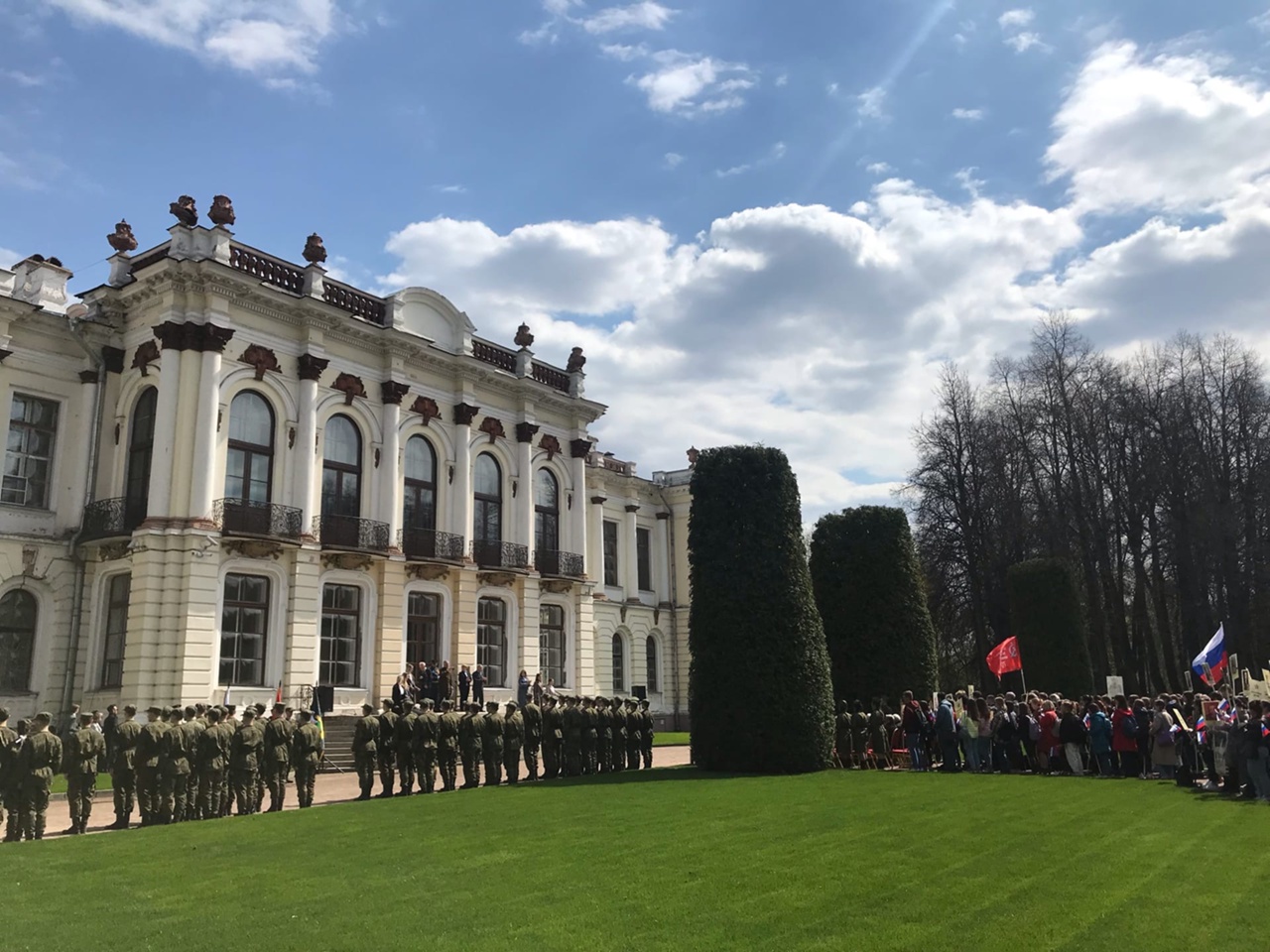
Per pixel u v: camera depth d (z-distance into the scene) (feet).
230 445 79.05
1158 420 131.64
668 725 149.69
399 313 93.66
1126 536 135.03
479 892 27.84
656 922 24.26
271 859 33.68
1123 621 129.08
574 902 26.37
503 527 104.88
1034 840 35.99
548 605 111.86
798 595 72.79
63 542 76.28
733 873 30.09
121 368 81.20
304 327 84.94
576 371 117.60
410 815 44.73
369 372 91.61
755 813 43.93
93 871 31.91
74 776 42.29
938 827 39.29
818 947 22.06
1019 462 136.15
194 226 78.64
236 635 77.20
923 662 86.33
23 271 81.20
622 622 143.84
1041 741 67.00
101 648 76.54
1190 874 29.66
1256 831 37.99
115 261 81.76
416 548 93.45
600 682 136.98
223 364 78.69
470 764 58.80
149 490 75.31
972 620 135.23
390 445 91.35
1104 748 63.62
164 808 44.24
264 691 77.20
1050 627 105.60
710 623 72.74
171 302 76.38
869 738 74.95
